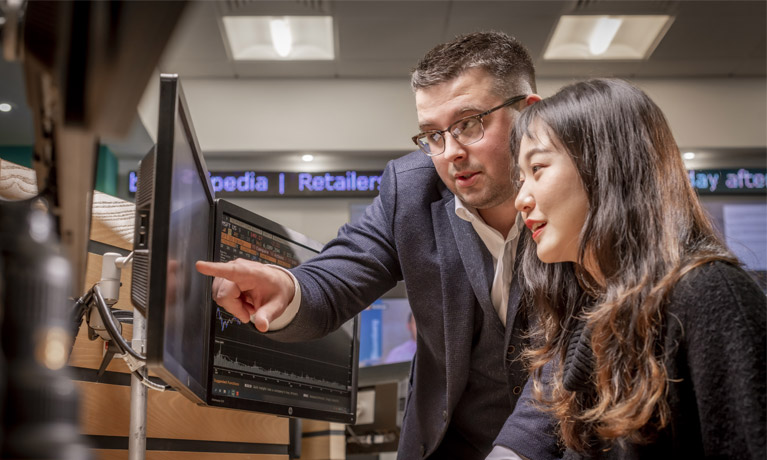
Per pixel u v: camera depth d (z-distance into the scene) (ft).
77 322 3.94
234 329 4.68
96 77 1.82
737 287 2.91
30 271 1.80
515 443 4.18
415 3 14.51
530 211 3.59
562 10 14.78
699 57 16.56
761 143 17.16
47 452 1.65
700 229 3.35
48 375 1.76
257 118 17.16
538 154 3.54
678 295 3.01
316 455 7.79
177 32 1.79
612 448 3.41
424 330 5.32
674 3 14.62
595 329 3.26
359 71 17.16
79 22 1.73
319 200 17.54
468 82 4.92
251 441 5.97
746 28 15.39
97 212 4.90
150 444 4.94
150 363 2.79
